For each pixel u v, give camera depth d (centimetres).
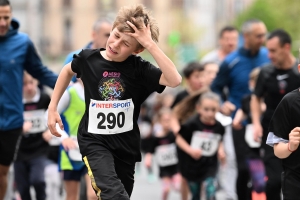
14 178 1903
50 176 1969
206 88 2011
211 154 1898
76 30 15038
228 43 2517
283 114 1149
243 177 1872
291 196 1155
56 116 1151
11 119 1542
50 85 1599
